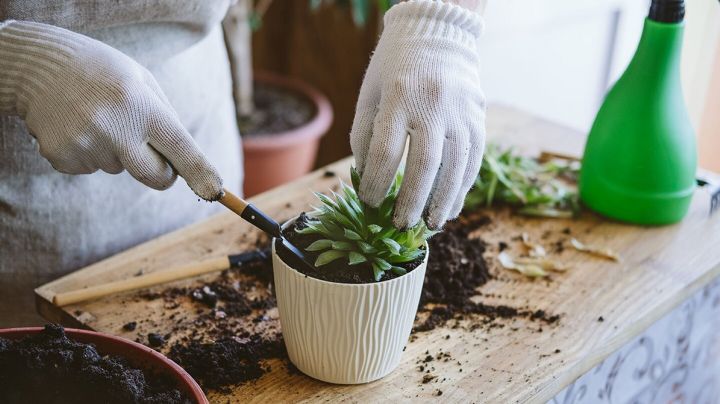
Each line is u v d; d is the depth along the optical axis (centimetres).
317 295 89
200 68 120
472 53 97
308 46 196
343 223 92
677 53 114
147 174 92
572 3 206
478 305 105
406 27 96
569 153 136
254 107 178
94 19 102
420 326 102
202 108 121
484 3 102
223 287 106
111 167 94
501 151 133
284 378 95
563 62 217
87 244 115
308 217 97
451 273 109
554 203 124
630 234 119
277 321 102
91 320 100
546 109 222
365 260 90
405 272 92
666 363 119
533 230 120
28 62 94
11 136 106
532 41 205
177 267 106
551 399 99
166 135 92
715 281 121
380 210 92
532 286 109
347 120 198
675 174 118
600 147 120
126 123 91
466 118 92
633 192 119
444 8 96
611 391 110
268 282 108
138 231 119
